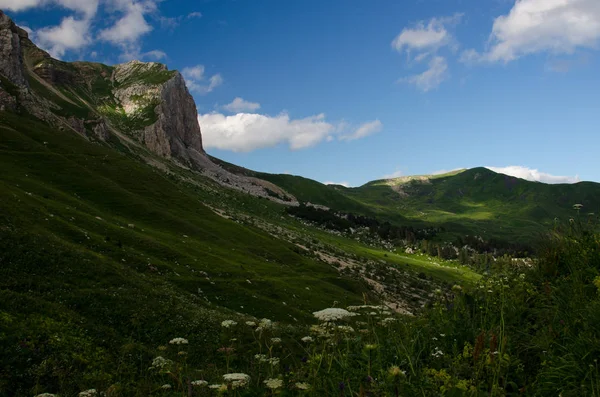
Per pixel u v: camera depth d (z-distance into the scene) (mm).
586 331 6324
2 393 23172
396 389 5031
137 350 35406
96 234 77188
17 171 110875
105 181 131500
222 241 123375
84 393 11258
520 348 7133
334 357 6535
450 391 5457
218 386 6617
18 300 36781
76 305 42562
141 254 76188
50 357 28516
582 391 5172
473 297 9359
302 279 103625
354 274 142500
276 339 8500
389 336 7625
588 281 8352
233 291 75375
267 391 6730
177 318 46312
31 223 63094
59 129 196500
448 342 7719
